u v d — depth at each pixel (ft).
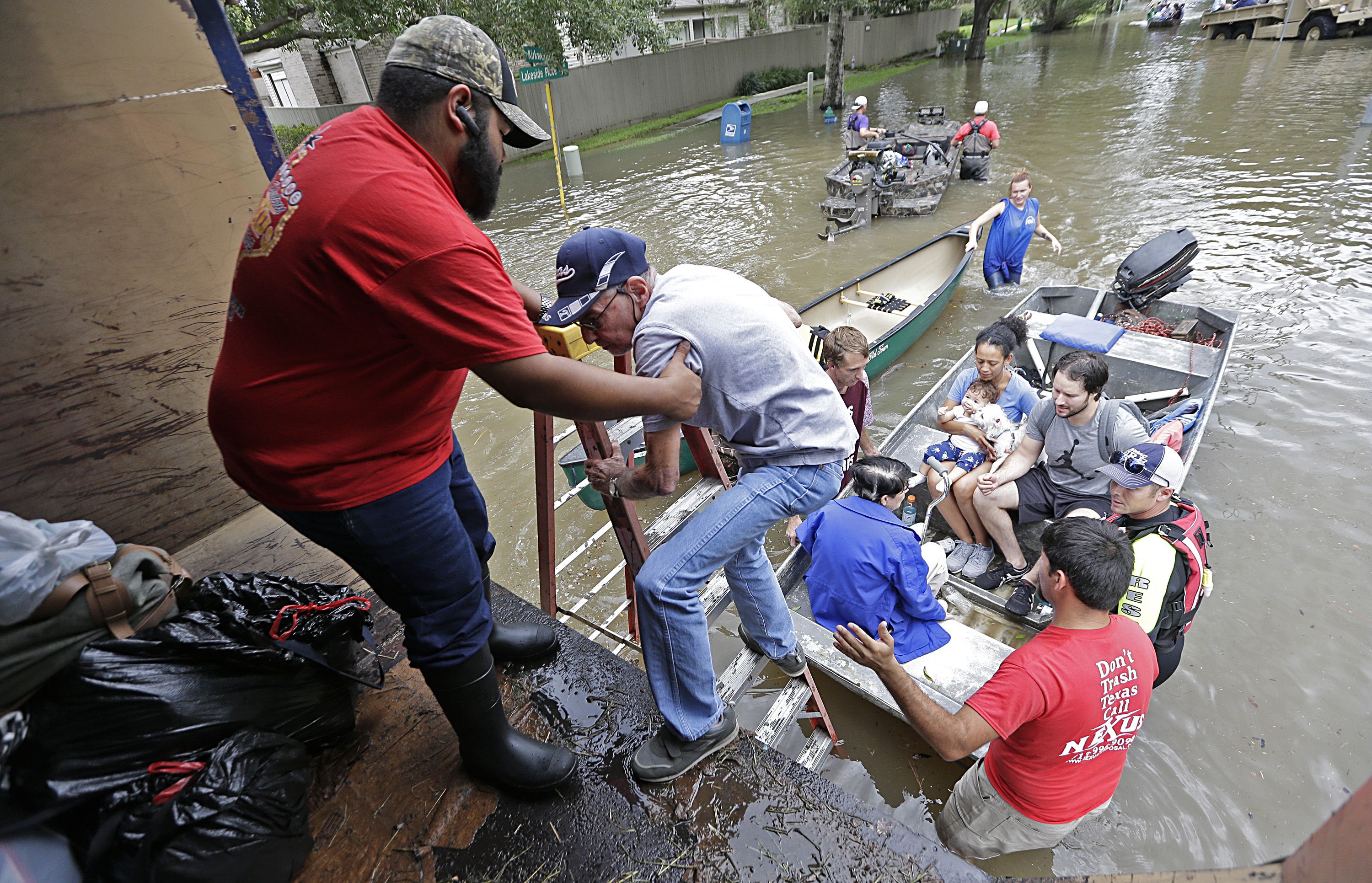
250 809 4.61
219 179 8.20
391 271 3.58
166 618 5.62
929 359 26.32
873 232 40.27
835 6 69.97
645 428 5.33
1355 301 25.98
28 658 4.75
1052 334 20.15
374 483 4.31
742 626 7.24
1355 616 14.53
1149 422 17.84
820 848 5.16
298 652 5.37
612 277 5.19
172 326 8.15
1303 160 41.57
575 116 75.82
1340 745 12.35
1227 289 28.04
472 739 5.33
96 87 7.12
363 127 3.84
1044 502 13.79
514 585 17.83
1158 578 9.82
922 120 55.11
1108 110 60.44
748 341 5.31
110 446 8.03
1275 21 84.02
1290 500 17.58
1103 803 8.77
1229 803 11.71
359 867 5.21
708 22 98.43
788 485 5.73
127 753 4.71
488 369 3.83
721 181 53.93
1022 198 28.63
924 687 11.60
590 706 6.41
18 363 7.25
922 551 13.55
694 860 5.14
